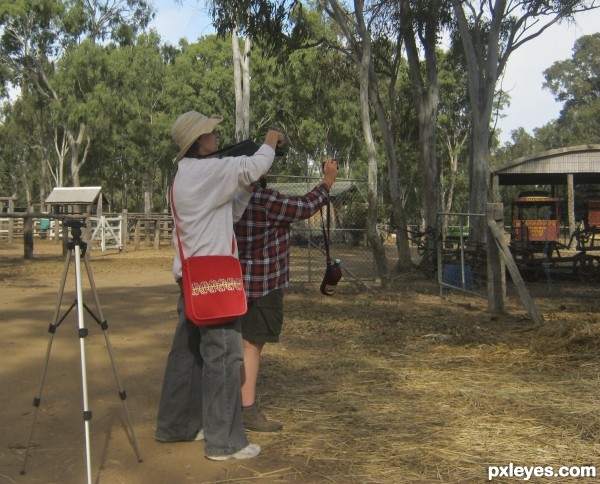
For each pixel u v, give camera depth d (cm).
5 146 6262
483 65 1938
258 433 496
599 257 1539
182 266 439
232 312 436
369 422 516
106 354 758
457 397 577
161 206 7094
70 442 487
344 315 1036
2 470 437
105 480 421
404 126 2433
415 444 472
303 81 3866
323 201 495
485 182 1828
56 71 4391
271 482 417
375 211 1375
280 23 1608
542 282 1546
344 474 427
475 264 1445
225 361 448
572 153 1661
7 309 1096
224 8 1582
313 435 491
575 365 677
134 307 1120
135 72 4475
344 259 1720
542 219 1717
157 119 4775
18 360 730
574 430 495
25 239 2212
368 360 720
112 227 2783
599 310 1077
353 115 4125
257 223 483
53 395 602
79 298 418
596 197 1805
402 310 1098
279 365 700
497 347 763
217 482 417
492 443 473
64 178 5784
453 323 948
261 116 4384
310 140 4159
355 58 1884
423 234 1639
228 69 4472
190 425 487
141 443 485
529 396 577
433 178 1859
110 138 4594
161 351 775
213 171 438
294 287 1403
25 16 4138
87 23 4347
